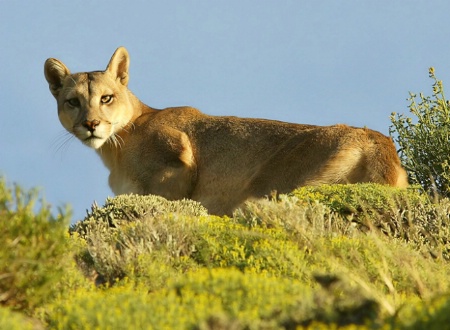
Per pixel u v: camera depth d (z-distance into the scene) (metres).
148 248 13.13
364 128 19.17
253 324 8.50
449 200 17.41
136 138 20.66
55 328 9.45
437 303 8.88
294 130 19.89
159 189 20.11
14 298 10.35
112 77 20.69
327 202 16.33
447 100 19.62
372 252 12.70
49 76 20.72
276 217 14.16
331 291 9.59
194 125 20.73
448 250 15.06
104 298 10.01
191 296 9.55
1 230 10.26
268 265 12.07
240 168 19.95
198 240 13.38
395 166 18.36
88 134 19.67
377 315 8.98
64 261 11.14
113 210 16.77
